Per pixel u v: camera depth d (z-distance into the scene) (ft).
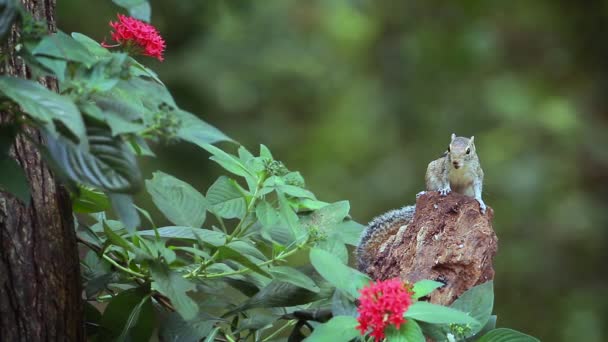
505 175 77.51
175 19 57.06
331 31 89.30
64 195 21.03
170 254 20.07
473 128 81.61
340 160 81.00
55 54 17.01
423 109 82.48
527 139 80.69
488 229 24.30
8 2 16.70
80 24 52.90
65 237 20.84
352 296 20.47
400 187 78.23
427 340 22.33
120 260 23.52
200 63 60.18
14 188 17.56
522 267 73.20
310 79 77.61
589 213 75.31
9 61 20.18
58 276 20.53
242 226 22.35
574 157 79.61
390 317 19.21
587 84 85.56
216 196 22.76
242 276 23.26
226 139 18.08
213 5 56.70
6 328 19.58
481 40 82.89
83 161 16.74
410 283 21.45
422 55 83.41
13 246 19.86
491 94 82.69
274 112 71.87
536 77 85.30
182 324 22.65
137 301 22.20
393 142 82.69
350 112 84.43
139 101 18.86
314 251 20.08
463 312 20.83
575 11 85.46
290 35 76.13
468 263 23.71
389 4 87.30
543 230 75.05
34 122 17.40
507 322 70.90
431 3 86.79
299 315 22.67
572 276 73.15
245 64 66.33
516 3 85.40
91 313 23.47
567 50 85.56
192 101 59.36
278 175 22.13
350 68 86.48
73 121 15.60
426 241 24.09
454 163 33.76
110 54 20.71
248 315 24.17
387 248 24.91
